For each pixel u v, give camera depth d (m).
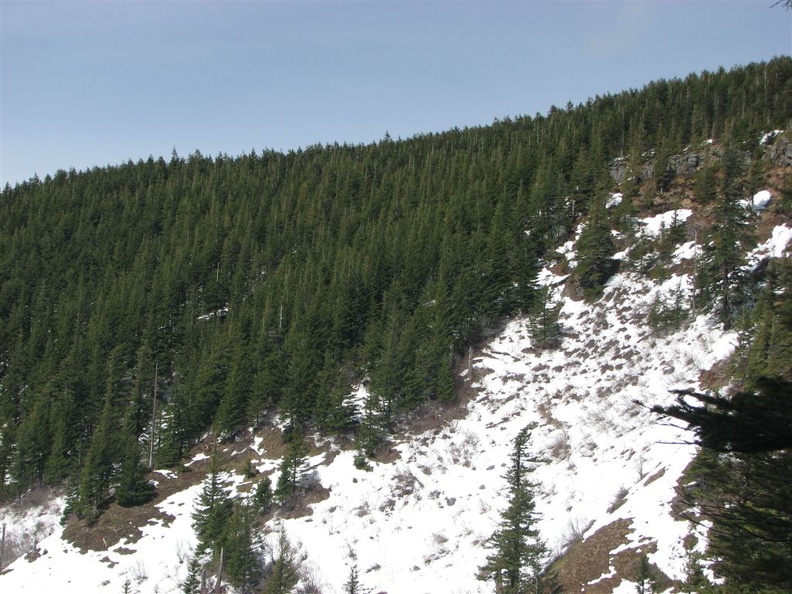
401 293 64.06
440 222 76.00
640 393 44.16
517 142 103.56
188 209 103.12
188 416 54.50
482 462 44.06
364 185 102.25
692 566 20.80
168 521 44.78
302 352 55.59
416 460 46.12
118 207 112.06
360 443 47.41
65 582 40.00
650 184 70.56
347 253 74.56
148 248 90.88
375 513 41.47
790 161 61.62
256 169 127.19
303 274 72.00
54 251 96.62
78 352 63.50
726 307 47.91
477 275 60.88
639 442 37.75
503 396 51.38
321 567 36.91
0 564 44.91
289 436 51.91
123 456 49.59
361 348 58.12
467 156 100.88
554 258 66.81
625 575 24.55
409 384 50.75
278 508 43.97
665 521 26.02
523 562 28.91
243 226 92.69
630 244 63.22
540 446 43.56
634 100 102.81
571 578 26.58
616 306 57.19
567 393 48.97
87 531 44.78
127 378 62.78
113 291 77.56
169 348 65.88
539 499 37.41
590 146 86.00
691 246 58.78
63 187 127.31
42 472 54.69
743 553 8.14
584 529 31.34
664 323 50.81
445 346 54.50
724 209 49.88
